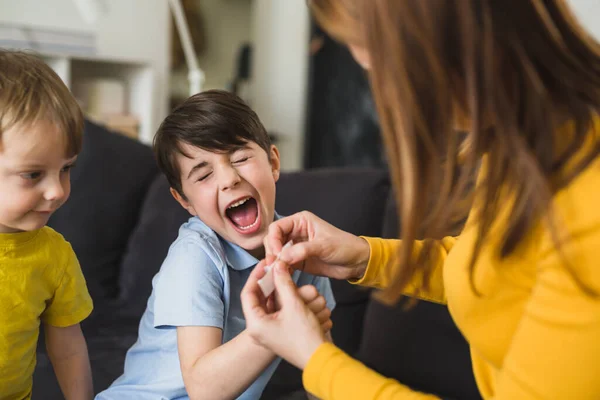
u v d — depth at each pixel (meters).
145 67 3.62
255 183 1.06
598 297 0.56
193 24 4.77
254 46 5.04
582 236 0.58
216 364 0.86
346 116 4.43
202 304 0.96
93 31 3.72
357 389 0.66
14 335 0.96
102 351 1.56
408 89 0.62
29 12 3.50
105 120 3.51
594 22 2.37
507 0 0.59
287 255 0.87
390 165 0.67
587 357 0.56
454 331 1.44
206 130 1.03
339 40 0.69
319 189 1.72
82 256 1.88
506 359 0.63
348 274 0.96
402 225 0.67
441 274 0.92
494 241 0.68
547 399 0.58
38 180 0.89
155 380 1.03
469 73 0.60
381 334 1.53
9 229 0.94
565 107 0.61
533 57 0.60
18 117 0.84
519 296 0.69
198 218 1.13
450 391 1.43
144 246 1.86
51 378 1.38
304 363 0.71
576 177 0.60
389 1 0.61
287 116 4.84
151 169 2.04
